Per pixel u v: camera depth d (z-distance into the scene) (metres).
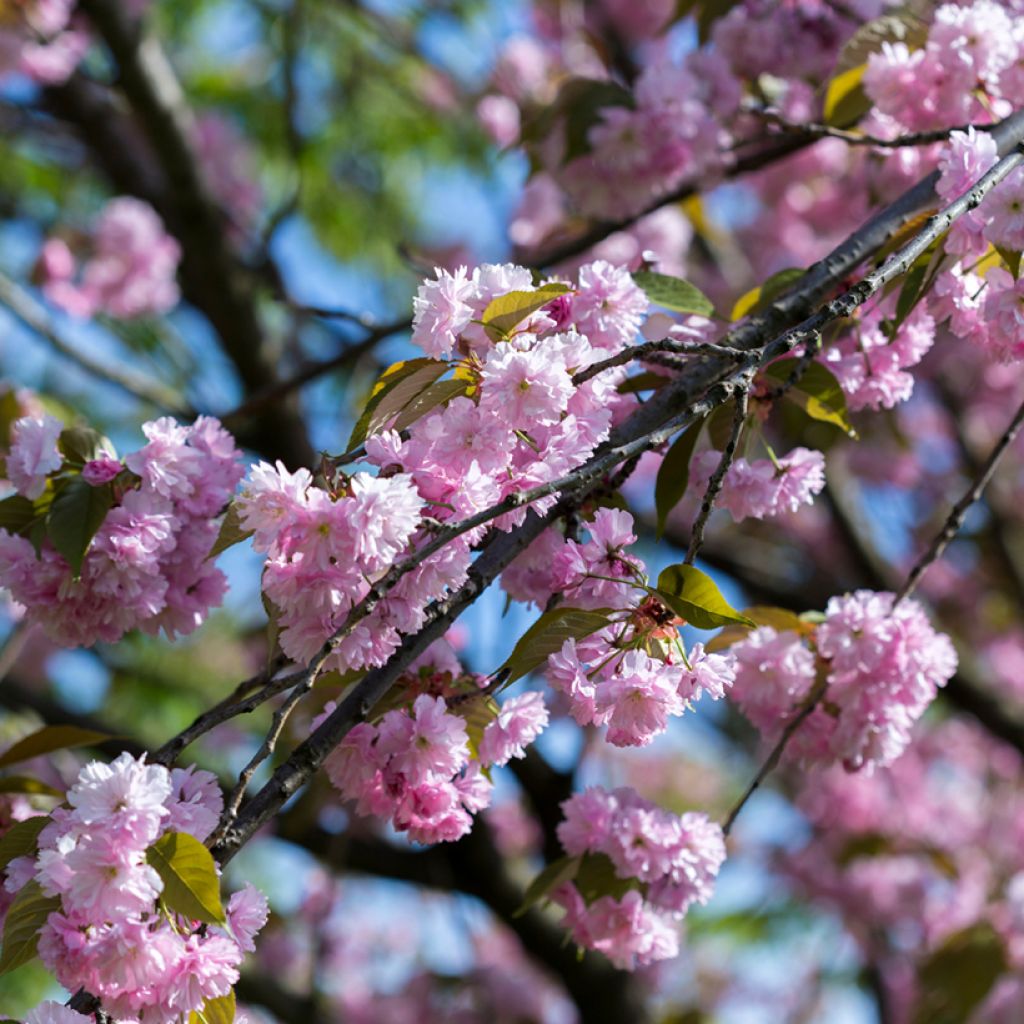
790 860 5.29
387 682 2.31
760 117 2.88
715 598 2.29
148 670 5.13
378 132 5.54
